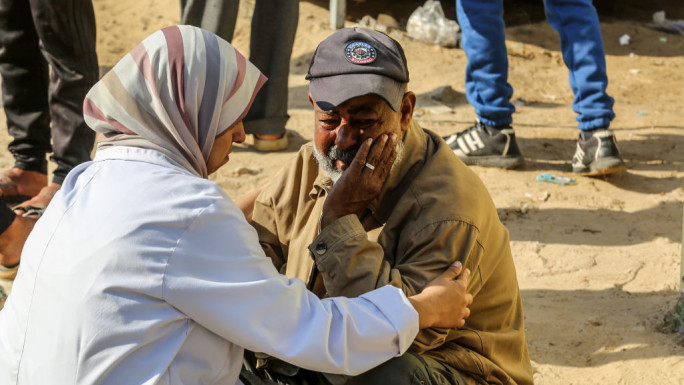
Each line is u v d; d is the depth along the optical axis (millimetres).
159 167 1771
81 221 1694
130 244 1641
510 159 5270
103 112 1859
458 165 2197
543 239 4277
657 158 5555
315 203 2344
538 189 4969
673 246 4156
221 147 1978
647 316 3404
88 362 1641
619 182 5117
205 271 1683
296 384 2141
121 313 1634
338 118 2090
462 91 6906
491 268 2209
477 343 2197
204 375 1772
